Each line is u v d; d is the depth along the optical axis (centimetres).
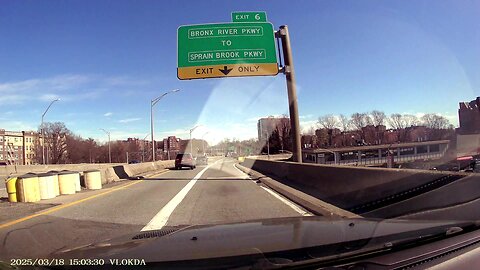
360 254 346
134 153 9819
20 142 12056
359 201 1038
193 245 371
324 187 1355
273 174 2356
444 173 713
